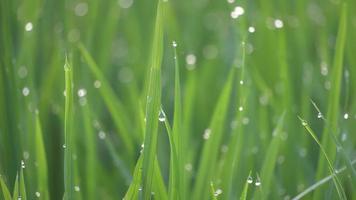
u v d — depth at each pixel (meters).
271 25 0.66
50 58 0.67
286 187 0.57
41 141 0.51
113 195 0.58
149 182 0.47
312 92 0.64
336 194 0.52
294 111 0.60
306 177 0.57
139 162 0.47
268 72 0.65
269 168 0.52
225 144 0.61
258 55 0.66
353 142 0.59
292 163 0.57
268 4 0.67
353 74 0.64
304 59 0.66
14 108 0.54
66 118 0.47
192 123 0.65
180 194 0.48
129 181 0.55
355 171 0.49
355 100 0.60
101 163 0.62
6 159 0.54
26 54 0.60
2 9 0.55
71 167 0.48
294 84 0.65
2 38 0.54
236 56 0.61
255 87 0.61
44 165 0.52
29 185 0.53
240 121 0.54
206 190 0.52
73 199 0.48
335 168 0.51
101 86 0.56
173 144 0.47
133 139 0.58
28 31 0.61
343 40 0.52
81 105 0.58
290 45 0.66
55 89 0.65
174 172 0.48
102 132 0.57
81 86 0.65
